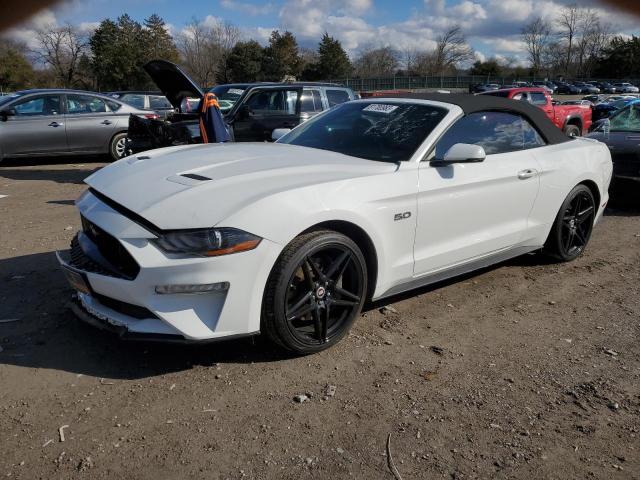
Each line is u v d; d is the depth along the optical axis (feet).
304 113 32.30
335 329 11.50
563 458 8.55
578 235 17.53
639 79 242.99
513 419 9.47
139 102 53.31
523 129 15.47
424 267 12.78
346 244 10.95
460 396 10.10
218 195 10.11
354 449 8.58
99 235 10.61
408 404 9.80
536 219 15.53
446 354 11.64
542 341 12.38
